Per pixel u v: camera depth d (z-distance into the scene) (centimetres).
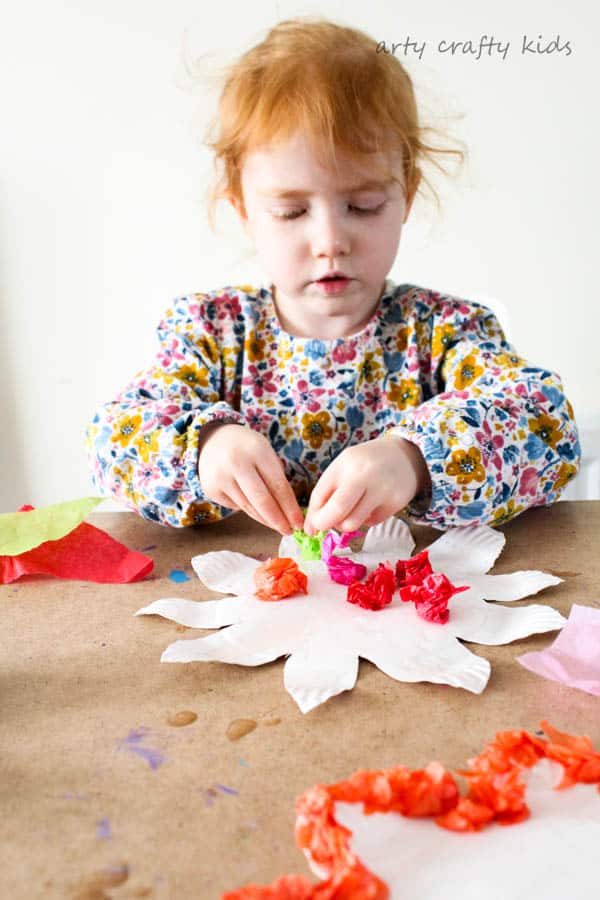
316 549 66
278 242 83
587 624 52
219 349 99
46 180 139
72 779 40
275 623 55
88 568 65
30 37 134
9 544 64
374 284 87
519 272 140
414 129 87
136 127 137
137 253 142
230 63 109
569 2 129
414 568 62
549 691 47
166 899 32
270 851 35
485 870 34
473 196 137
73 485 153
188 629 55
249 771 40
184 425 78
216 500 73
